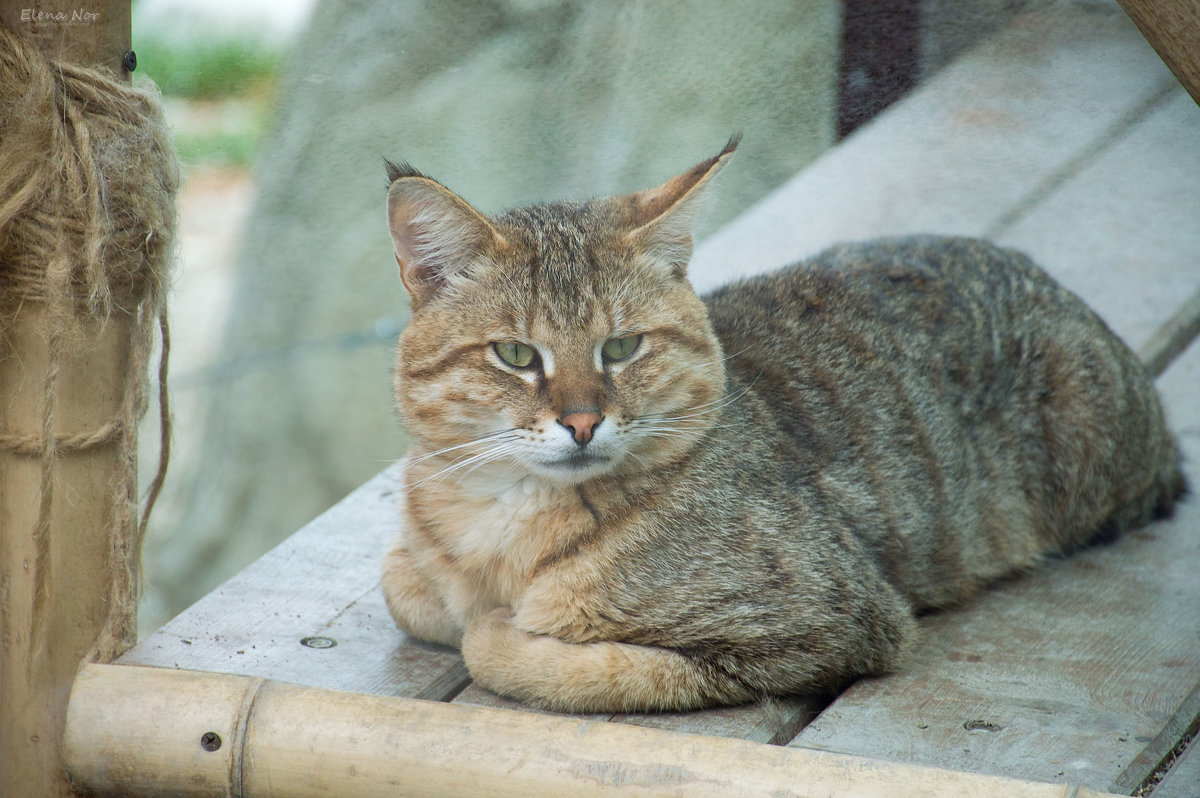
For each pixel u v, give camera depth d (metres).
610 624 5.25
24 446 4.68
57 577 4.83
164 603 13.25
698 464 5.45
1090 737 4.86
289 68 11.90
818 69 6.85
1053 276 8.23
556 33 9.29
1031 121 7.11
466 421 5.45
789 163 7.44
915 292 6.68
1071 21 6.43
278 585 6.25
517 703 5.18
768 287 6.72
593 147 9.10
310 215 12.54
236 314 13.26
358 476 13.17
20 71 4.31
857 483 5.91
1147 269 8.45
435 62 10.67
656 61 7.88
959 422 6.41
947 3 6.40
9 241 4.46
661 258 5.61
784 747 4.04
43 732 4.90
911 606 5.86
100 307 4.64
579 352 5.33
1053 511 6.69
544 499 5.41
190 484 13.75
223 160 12.61
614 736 4.12
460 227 5.41
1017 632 5.82
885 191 8.38
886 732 4.92
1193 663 5.46
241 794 4.39
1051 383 6.70
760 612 5.19
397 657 5.63
